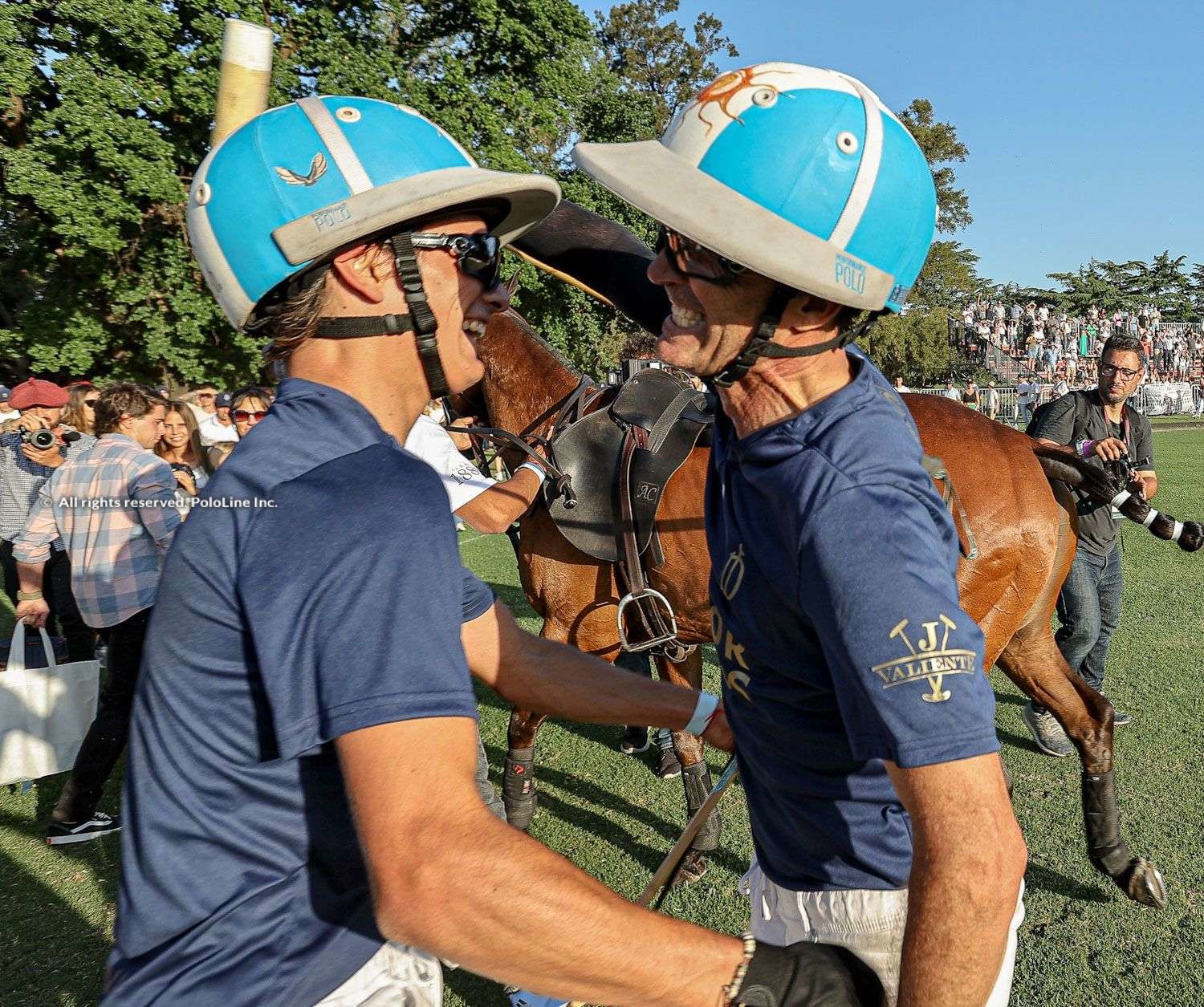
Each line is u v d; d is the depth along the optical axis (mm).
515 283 1369
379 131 1061
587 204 18391
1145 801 3512
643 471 3014
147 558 3520
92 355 15281
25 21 13906
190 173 14883
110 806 4047
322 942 1007
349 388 1087
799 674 1173
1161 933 2738
